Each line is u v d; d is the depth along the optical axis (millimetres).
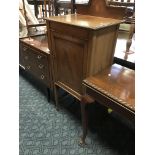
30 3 2602
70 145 1444
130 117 944
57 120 1705
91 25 1068
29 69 2037
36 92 2160
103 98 1077
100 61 1268
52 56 1521
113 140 1489
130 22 1391
